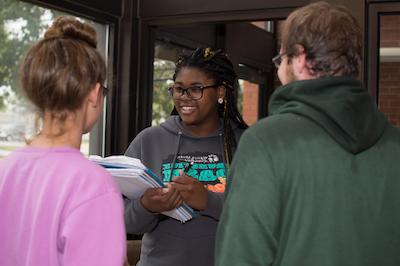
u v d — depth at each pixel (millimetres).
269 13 2635
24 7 2430
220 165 1655
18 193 927
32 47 961
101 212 890
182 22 2818
